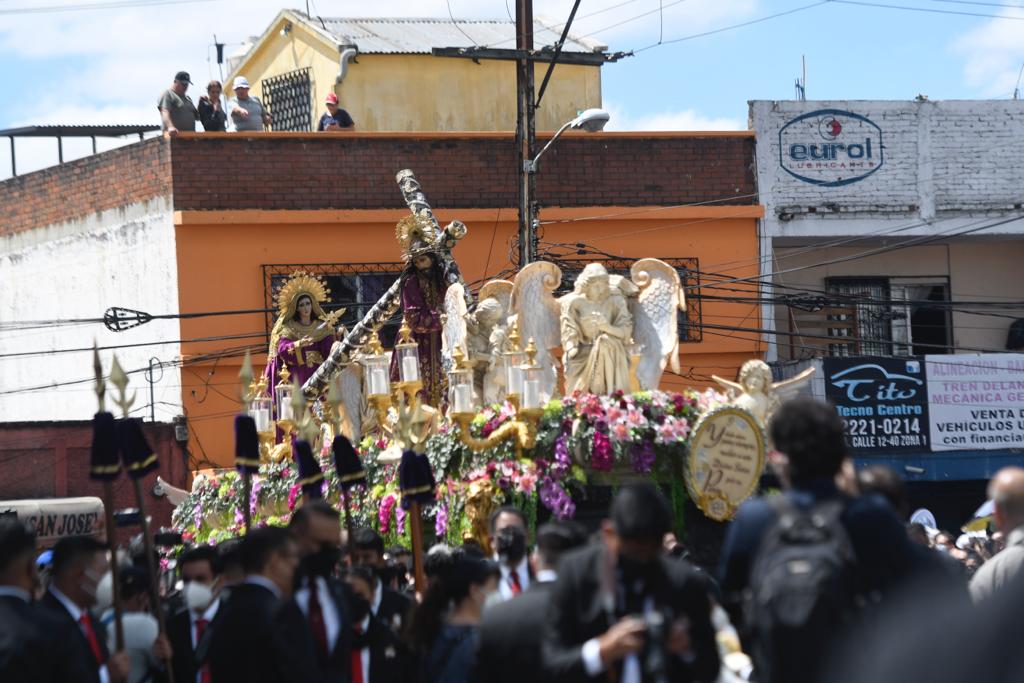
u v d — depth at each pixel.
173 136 34.56
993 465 31.95
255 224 34.44
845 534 6.83
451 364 19.09
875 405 31.86
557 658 7.04
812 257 36.81
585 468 16.19
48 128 43.53
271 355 22.91
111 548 10.07
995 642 6.59
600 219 35.12
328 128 36.69
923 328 37.50
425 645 10.16
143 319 31.33
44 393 38.81
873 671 6.57
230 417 34.12
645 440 16.08
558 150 35.34
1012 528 9.82
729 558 7.09
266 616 9.02
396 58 40.53
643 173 35.62
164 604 13.27
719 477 16.05
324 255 34.62
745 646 7.46
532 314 18.27
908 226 36.12
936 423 31.97
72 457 33.56
